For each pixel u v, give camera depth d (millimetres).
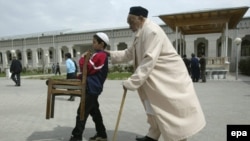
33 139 4496
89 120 5875
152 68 3340
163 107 3396
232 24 22625
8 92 12109
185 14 19156
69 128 5230
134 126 5328
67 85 4098
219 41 32688
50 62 45719
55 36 44094
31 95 10852
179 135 3301
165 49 3449
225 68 20047
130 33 37562
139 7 3605
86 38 41344
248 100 8562
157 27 3500
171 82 3383
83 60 4199
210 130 4914
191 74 16484
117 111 6961
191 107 3377
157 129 4156
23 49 47750
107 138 4508
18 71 15719
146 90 3471
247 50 30891
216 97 9336
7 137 4637
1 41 49969
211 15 19250
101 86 4223
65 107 7770
